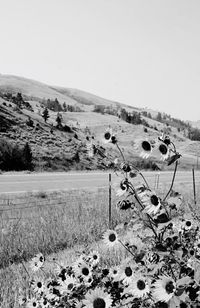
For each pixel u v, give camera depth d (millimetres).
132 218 2424
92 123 143375
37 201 14047
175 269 2391
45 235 7961
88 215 9906
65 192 17922
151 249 2389
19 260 6773
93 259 3262
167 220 2217
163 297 1951
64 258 6086
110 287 2834
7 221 9266
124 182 2254
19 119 51438
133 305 2383
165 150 1960
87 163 42906
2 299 4574
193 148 89562
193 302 2029
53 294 3156
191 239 2926
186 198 10852
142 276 2264
